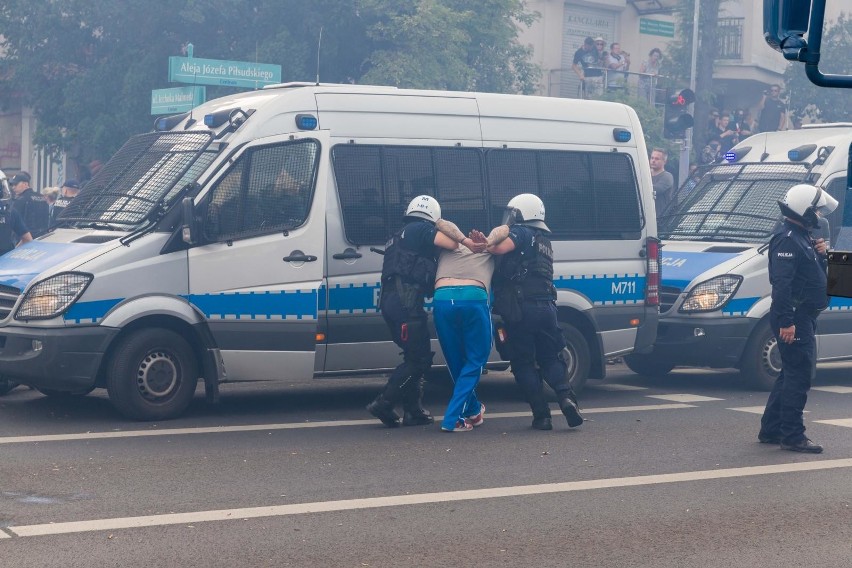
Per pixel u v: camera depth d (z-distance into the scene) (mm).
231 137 11438
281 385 14188
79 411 11750
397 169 12086
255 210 11359
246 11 28016
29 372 10820
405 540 7230
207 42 28219
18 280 11000
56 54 29297
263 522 7582
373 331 11938
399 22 27312
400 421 11266
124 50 28188
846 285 5059
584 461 9680
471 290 10781
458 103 12562
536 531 7492
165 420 11219
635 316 13406
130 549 6922
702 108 31047
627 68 33719
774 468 9531
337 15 27453
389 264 11000
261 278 11328
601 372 13312
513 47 32219
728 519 7906
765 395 13906
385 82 27172
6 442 10062
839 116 34156
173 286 11047
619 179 13383
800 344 10180
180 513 7762
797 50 4777
